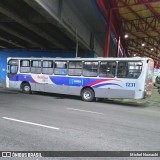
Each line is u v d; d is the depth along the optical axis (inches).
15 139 269.1
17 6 682.8
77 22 962.1
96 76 695.7
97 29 1261.1
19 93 827.4
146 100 819.4
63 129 323.6
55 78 773.9
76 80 729.0
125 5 1039.0
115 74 667.4
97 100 740.7
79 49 1346.0
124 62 657.0
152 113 530.6
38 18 751.7
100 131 322.7
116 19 1339.8
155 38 2068.2
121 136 302.4
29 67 838.5
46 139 273.1
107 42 1079.6
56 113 447.5
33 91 846.5
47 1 624.1
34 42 1226.0
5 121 359.6
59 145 252.7
